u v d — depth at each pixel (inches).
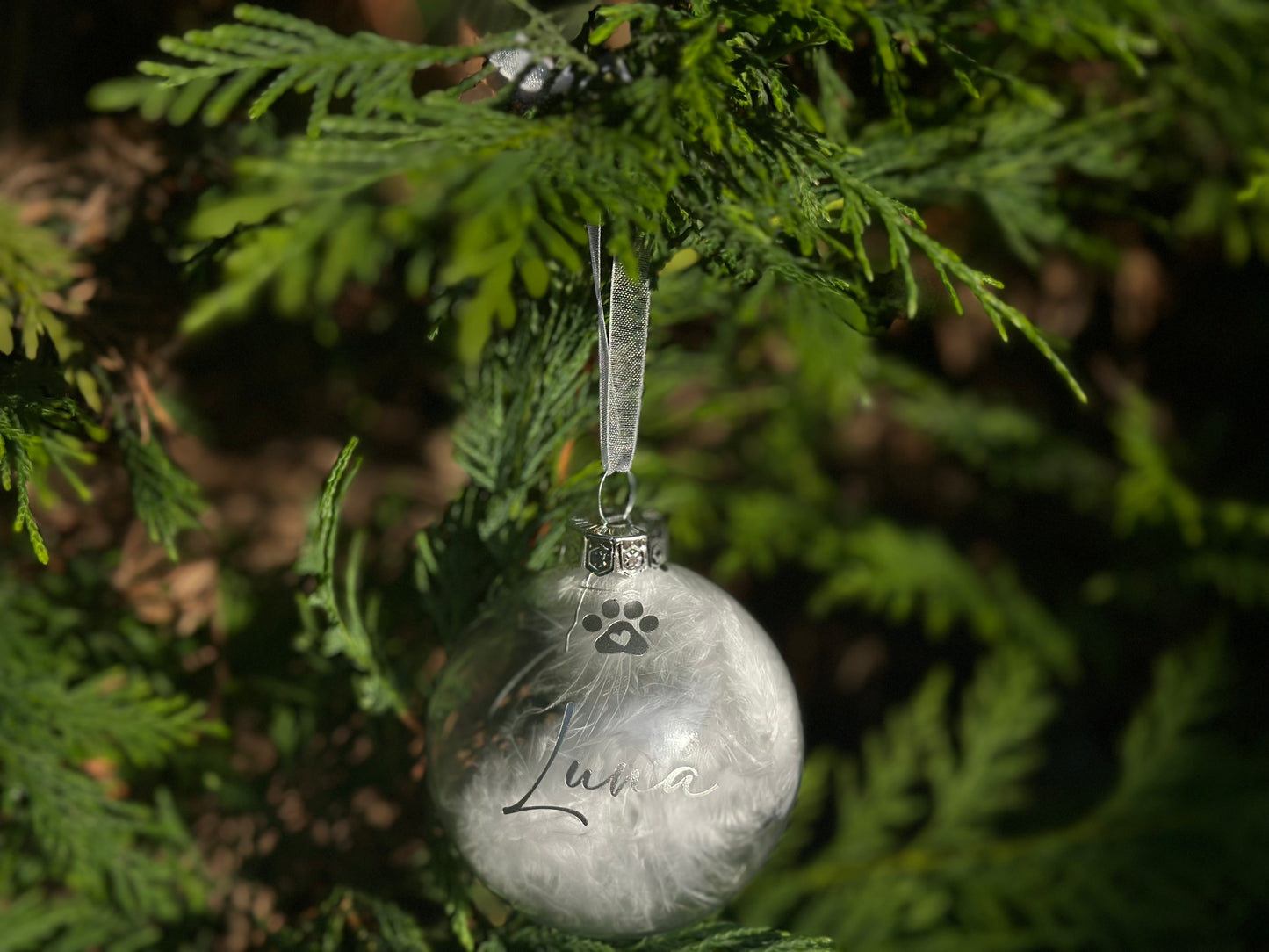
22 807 24.7
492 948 22.3
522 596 21.3
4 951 24.9
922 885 33.9
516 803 20.6
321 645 24.6
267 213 22.0
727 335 29.0
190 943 25.9
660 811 20.5
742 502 37.9
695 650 20.7
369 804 26.0
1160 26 24.0
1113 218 33.7
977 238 28.2
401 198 26.5
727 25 20.8
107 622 26.0
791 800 21.4
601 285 21.9
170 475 23.2
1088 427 42.5
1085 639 41.6
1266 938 38.6
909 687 47.1
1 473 21.0
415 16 23.9
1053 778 45.0
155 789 26.2
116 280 24.2
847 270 22.7
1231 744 37.7
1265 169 25.8
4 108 25.4
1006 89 24.4
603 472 21.4
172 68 19.7
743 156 20.5
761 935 21.9
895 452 42.4
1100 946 33.1
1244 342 41.9
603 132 19.8
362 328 28.1
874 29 20.5
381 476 34.0
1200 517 37.1
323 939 23.5
